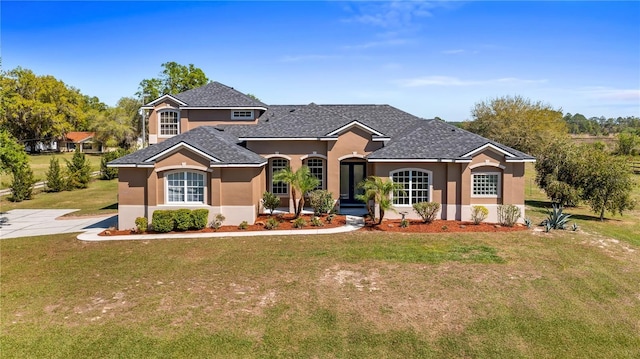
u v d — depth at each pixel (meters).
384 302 12.85
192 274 15.36
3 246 20.08
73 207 33.16
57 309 12.62
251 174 22.47
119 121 89.88
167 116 31.59
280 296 13.30
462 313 12.16
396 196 23.59
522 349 10.39
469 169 23.16
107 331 11.23
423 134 25.11
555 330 11.25
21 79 85.56
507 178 23.16
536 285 14.11
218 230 21.80
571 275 15.02
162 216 21.38
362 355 10.12
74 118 96.56
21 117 83.12
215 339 10.80
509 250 17.84
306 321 11.70
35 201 36.28
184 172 22.52
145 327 11.42
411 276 14.91
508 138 58.78
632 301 13.00
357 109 32.12
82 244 19.88
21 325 11.62
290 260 16.73
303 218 24.17
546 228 21.28
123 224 22.69
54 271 16.02
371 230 21.34
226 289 13.92
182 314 12.15
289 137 26.00
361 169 29.11
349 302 12.85
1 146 24.67
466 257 16.92
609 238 20.23
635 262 16.59
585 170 27.69
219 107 30.67
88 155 88.44
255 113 31.39
